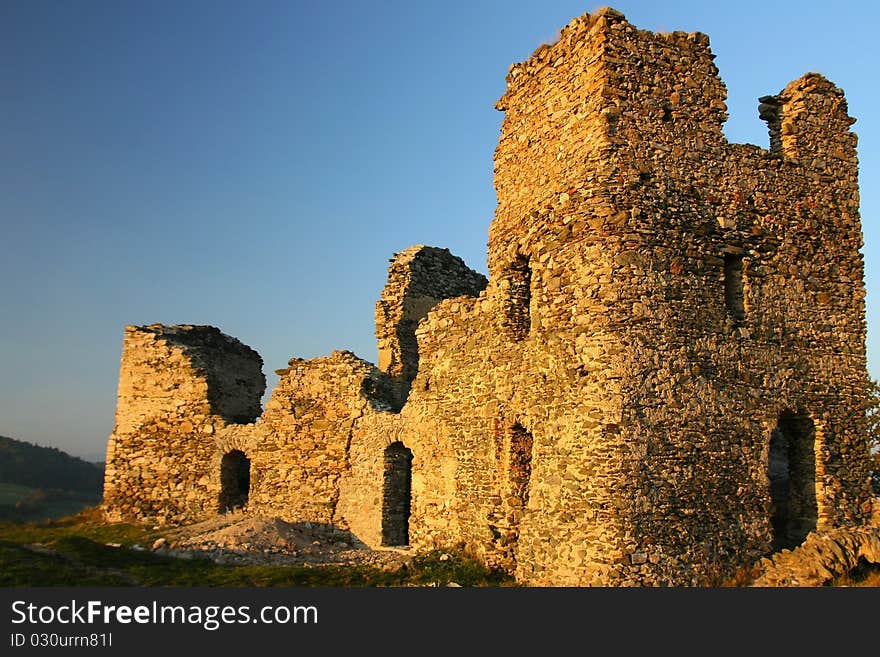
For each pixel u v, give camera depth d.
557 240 13.77
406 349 22.25
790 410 13.82
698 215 13.43
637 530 11.94
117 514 23.27
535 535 13.52
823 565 12.11
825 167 15.10
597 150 13.08
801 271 14.43
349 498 19.61
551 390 13.56
